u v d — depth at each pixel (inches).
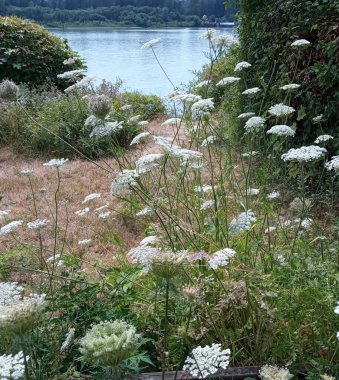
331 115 203.6
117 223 196.7
